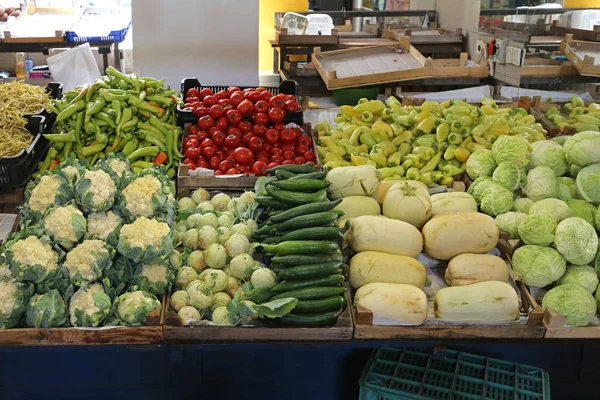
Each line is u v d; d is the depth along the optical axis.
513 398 2.58
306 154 3.86
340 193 2.97
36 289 2.34
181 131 4.10
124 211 2.55
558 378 3.02
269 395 2.93
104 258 2.37
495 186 3.02
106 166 2.64
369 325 2.41
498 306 2.46
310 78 6.11
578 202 2.89
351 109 4.21
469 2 6.82
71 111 3.92
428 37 6.95
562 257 2.63
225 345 2.40
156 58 6.52
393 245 2.68
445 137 3.74
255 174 3.66
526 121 4.24
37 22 7.25
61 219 2.38
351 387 2.96
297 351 2.87
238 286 2.57
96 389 2.84
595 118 4.36
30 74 6.65
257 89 4.23
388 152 3.74
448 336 2.46
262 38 8.66
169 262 2.53
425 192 2.90
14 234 2.55
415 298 2.45
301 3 8.62
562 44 5.62
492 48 6.04
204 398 2.90
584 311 2.47
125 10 8.34
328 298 2.42
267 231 2.70
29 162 3.70
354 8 8.92
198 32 6.44
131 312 2.34
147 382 2.85
